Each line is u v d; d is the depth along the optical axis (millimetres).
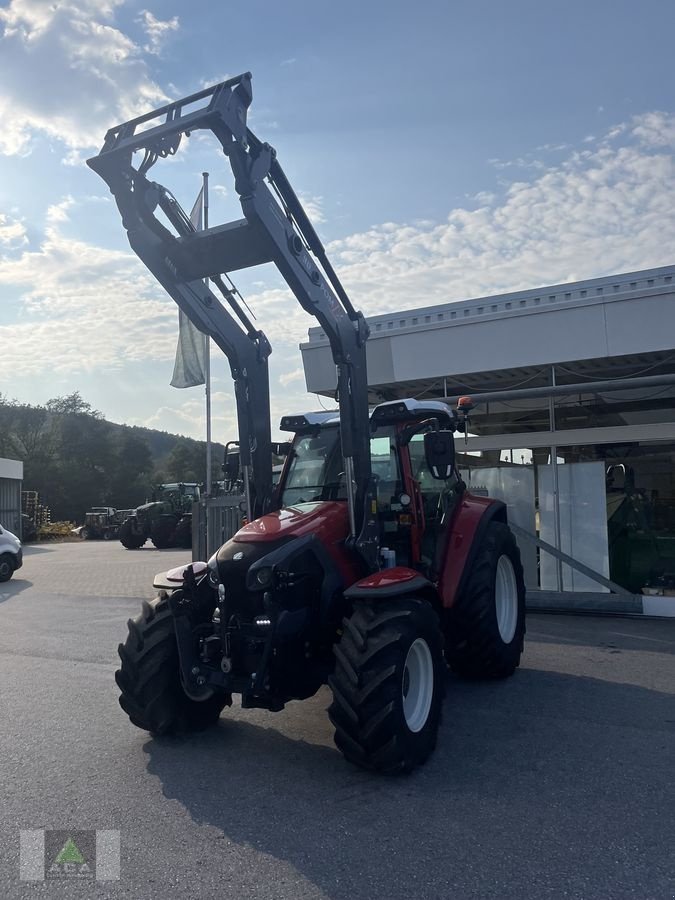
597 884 3252
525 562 11852
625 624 9773
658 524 11250
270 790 4363
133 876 3383
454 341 11898
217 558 5020
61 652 8383
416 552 6055
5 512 35781
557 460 11844
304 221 5301
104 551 28000
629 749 4984
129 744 5223
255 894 3215
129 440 83375
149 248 5312
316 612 5000
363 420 5512
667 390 11312
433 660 4941
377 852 3570
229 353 5941
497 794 4250
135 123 4992
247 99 4766
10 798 4289
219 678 4809
